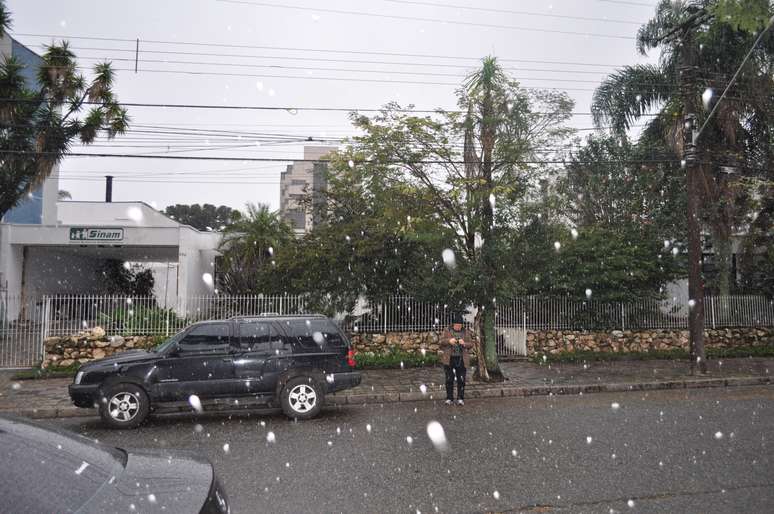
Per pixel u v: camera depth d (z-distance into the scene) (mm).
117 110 16812
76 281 31109
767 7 10070
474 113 11945
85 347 13688
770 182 16031
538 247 11805
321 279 15906
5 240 24625
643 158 19078
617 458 6168
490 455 6359
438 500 4887
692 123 13539
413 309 15703
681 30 14438
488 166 11992
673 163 17719
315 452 6598
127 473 2752
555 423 8188
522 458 6211
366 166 12273
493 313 12555
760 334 17641
